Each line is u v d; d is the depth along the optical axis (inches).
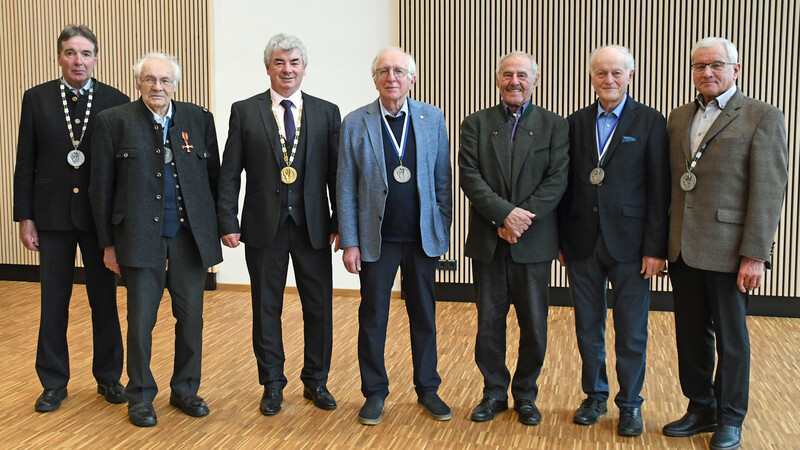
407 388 145.3
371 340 127.0
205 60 261.9
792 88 220.8
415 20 245.8
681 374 120.8
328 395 133.2
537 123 121.5
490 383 127.4
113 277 136.2
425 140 124.3
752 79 224.2
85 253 133.4
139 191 122.3
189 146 127.4
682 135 116.6
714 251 110.3
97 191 123.7
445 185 127.6
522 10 238.7
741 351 112.0
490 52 241.6
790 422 125.7
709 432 120.3
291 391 143.1
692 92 228.7
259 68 259.0
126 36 269.0
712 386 119.8
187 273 128.0
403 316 218.7
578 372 157.1
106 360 137.2
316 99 133.4
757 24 222.2
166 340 184.7
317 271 130.6
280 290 130.8
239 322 209.6
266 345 130.7
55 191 129.3
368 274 125.7
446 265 248.5
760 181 107.5
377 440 116.8
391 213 124.0
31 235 131.8
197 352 131.0
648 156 117.9
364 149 124.0
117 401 135.3
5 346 179.3
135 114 124.8
